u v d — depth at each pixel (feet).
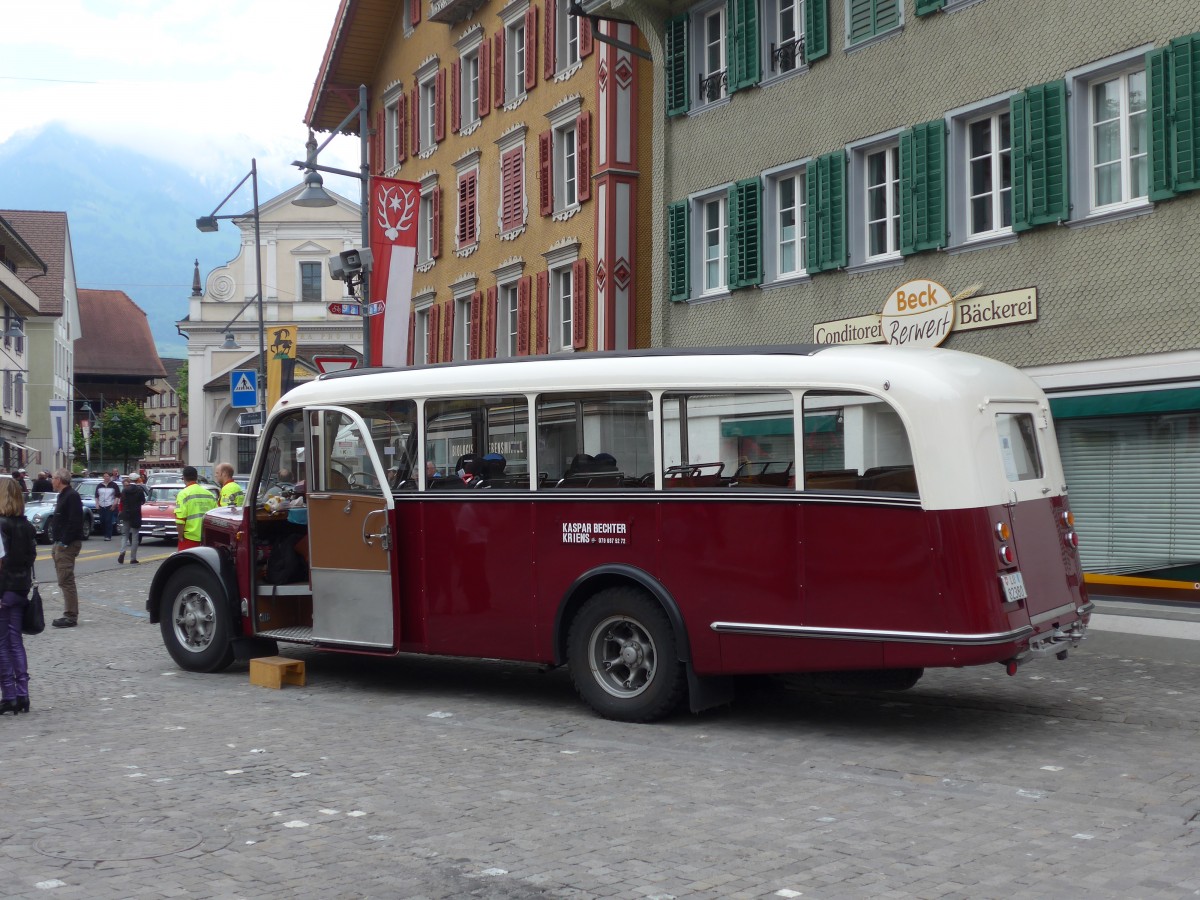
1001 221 52.49
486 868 20.06
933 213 54.34
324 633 37.91
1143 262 46.14
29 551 34.83
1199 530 45.27
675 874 19.74
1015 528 29.81
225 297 246.88
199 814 23.39
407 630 36.37
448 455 35.81
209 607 41.45
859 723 32.24
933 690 36.88
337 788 25.41
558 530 33.71
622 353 33.60
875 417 29.50
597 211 78.28
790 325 63.00
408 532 36.35
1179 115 44.39
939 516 28.66
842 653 29.66
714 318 67.97
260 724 32.60
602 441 33.17
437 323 106.93
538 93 90.02
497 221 96.37
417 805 24.04
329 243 242.58
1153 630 44.60
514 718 33.35
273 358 91.09
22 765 27.78
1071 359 48.80
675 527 31.86
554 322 88.74
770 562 30.58
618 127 77.56
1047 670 40.47
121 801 24.38
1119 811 23.47
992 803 24.11
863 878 19.52
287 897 18.71
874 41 57.72
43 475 158.71
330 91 121.29
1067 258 48.96
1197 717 32.60
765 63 64.44
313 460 37.96
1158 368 45.68
